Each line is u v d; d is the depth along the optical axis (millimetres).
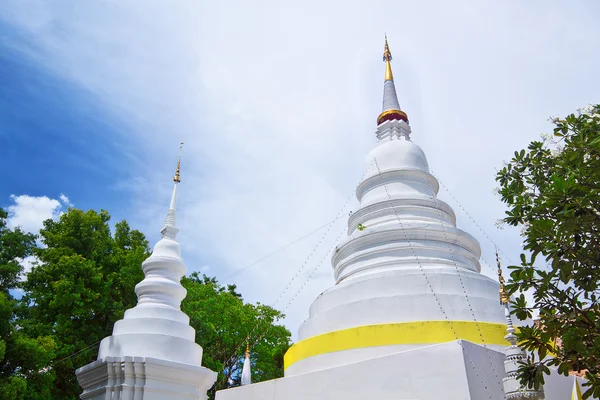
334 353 16312
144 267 16547
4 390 17453
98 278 24703
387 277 17531
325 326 17672
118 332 14891
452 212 21672
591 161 9391
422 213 20312
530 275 9039
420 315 16234
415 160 22422
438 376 13328
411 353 14039
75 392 24031
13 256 22656
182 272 16703
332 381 15211
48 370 21422
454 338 15234
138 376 13703
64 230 26828
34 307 24000
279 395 16391
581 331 8703
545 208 9391
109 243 28031
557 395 14773
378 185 21875
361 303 17078
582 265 8633
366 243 19797
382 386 14125
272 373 35375
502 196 11039
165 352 14383
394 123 24547
